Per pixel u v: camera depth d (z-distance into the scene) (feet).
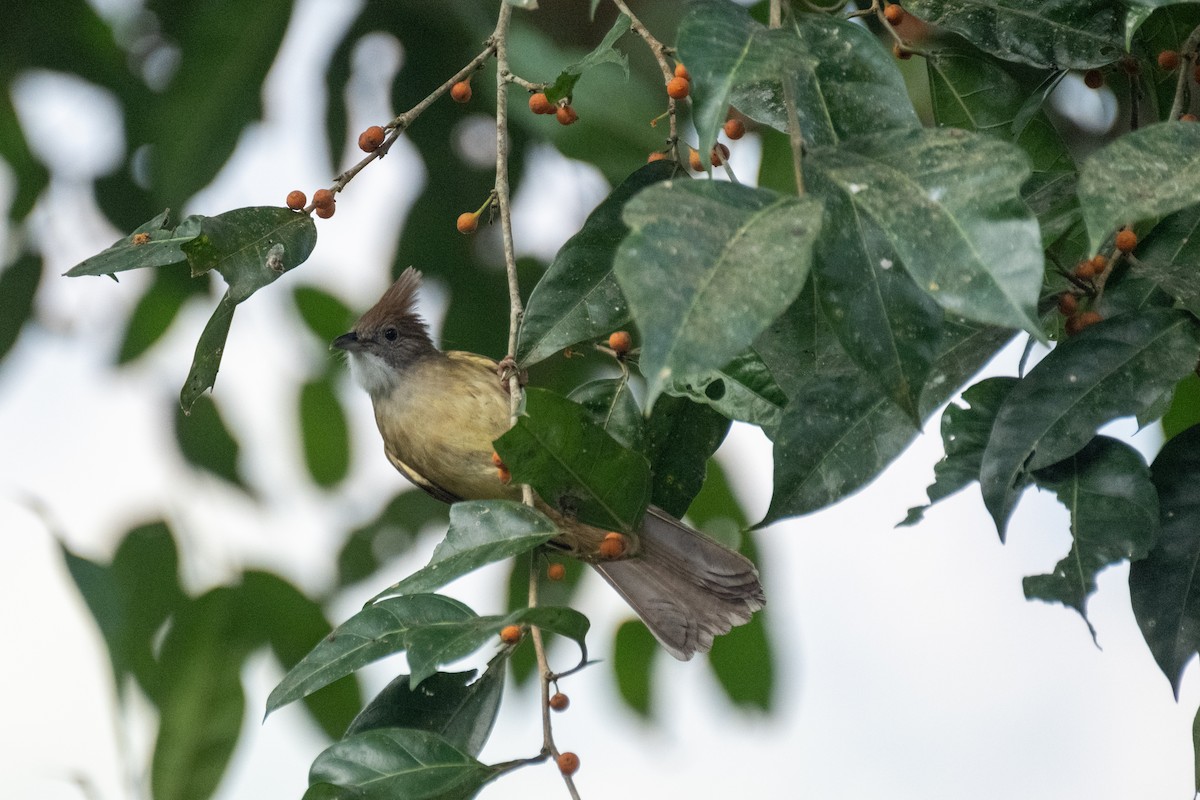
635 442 23.73
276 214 21.45
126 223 36.17
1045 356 19.12
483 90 35.04
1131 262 19.74
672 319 13.50
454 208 36.19
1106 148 15.25
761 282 13.78
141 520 31.68
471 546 18.65
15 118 35.78
